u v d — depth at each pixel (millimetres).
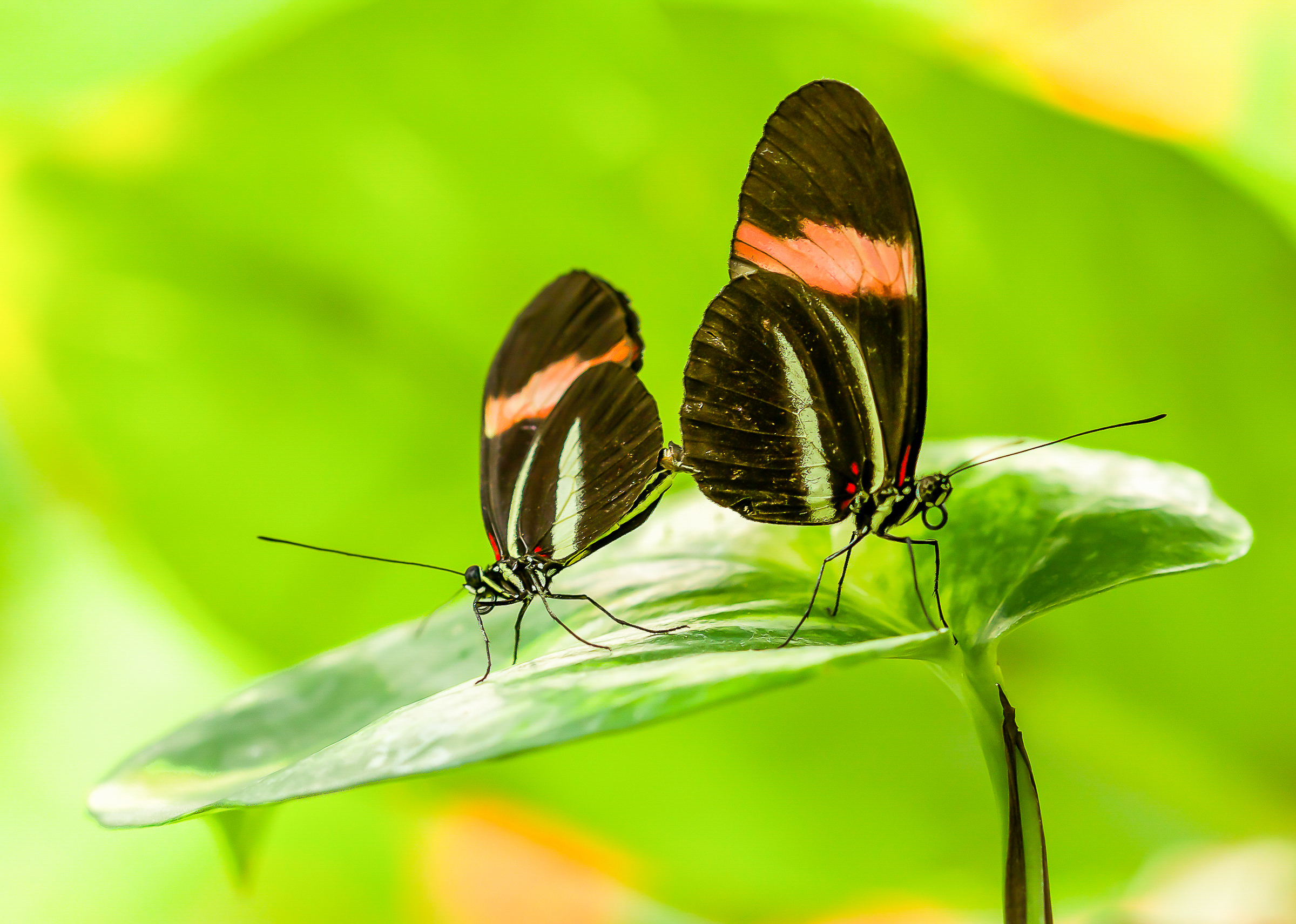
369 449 735
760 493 635
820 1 695
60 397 720
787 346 630
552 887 700
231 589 738
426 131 712
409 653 640
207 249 719
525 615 638
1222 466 692
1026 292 698
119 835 729
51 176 712
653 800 700
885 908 692
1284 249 688
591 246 715
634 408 637
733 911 697
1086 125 691
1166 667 688
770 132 633
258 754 630
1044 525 622
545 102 711
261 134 713
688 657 604
